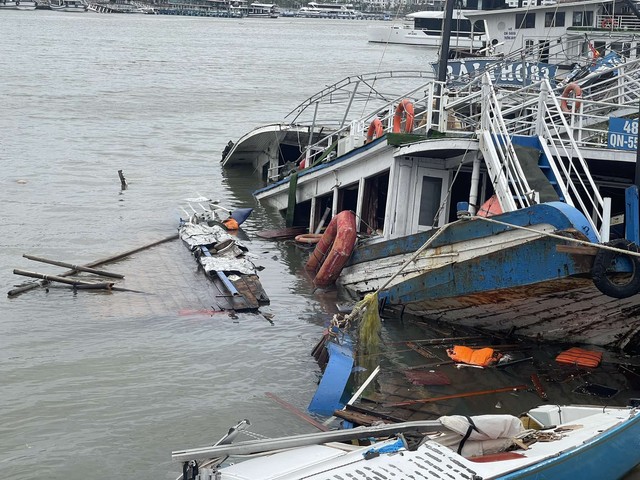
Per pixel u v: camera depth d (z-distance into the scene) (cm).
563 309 1669
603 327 1692
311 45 13512
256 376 1614
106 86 6500
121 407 1474
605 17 3244
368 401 1489
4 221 2698
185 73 7788
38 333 1786
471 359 1672
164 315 1902
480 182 2052
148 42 12838
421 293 1830
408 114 2089
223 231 2539
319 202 2598
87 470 1281
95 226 2673
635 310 1600
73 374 1595
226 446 1049
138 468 1288
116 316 1888
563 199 1761
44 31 15000
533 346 1777
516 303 1692
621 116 2252
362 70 8638
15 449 1335
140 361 1661
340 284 2138
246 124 4931
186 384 1569
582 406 1343
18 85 6338
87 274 2152
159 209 2944
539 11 3459
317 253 2227
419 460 1055
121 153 3984
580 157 1716
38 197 3047
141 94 6088
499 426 1140
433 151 1938
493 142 1825
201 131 4669
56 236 2541
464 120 2227
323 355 1664
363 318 1716
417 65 9300
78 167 3625
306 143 3288
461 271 1720
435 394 1527
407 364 1667
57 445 1348
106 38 13500
